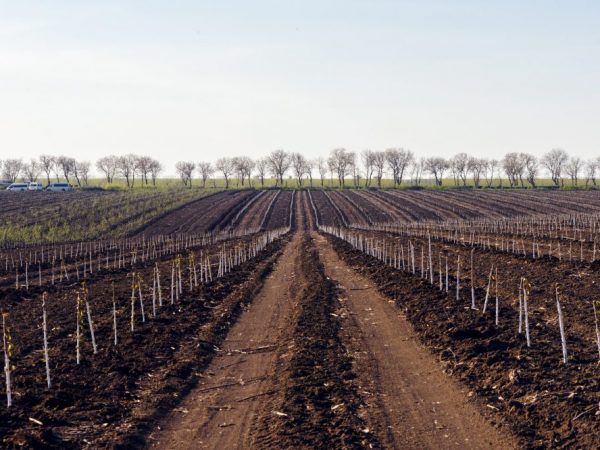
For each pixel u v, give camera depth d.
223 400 16.50
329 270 42.66
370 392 16.44
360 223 96.50
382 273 37.00
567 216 85.56
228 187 182.88
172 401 16.39
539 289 27.59
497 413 14.38
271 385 17.41
